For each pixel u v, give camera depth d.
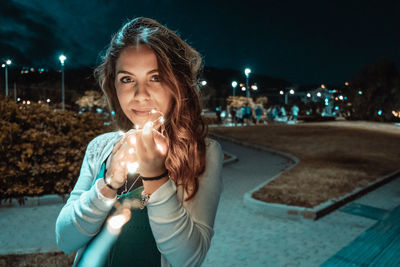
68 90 44.81
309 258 4.29
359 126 23.03
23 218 5.56
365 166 10.30
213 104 44.88
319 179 8.32
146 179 0.93
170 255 0.98
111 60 1.18
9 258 3.89
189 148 1.16
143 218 1.14
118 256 1.14
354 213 6.06
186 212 1.01
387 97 27.33
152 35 1.11
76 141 6.88
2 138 6.18
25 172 6.30
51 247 4.16
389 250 4.34
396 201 6.89
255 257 4.34
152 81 1.10
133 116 1.12
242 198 7.09
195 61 1.30
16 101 7.46
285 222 5.62
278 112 33.62
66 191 6.54
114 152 1.04
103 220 1.07
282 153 13.32
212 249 4.59
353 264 4.02
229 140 17.62
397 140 16.55
